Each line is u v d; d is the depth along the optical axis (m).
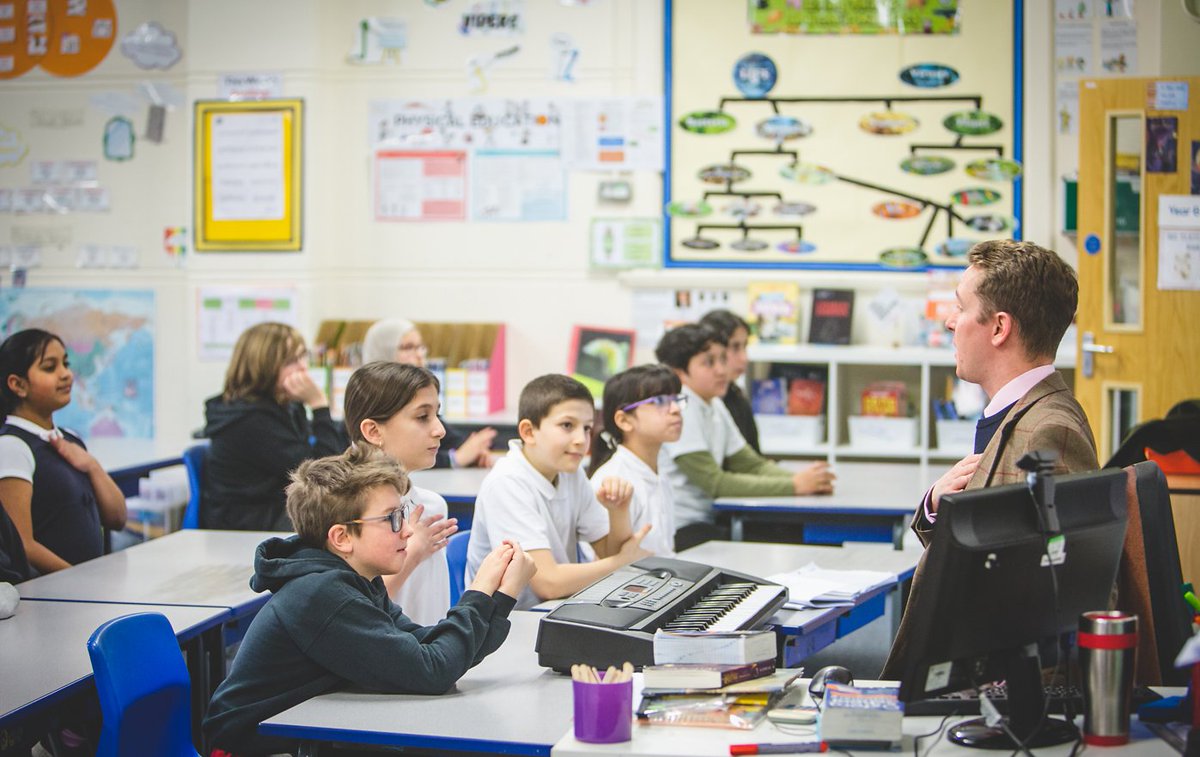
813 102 6.07
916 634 1.78
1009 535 1.79
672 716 2.03
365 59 6.34
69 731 2.93
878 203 6.05
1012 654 1.88
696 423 4.55
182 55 6.47
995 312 2.20
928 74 5.97
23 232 6.65
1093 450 2.12
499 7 6.24
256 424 4.45
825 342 5.99
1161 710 1.98
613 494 3.22
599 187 6.23
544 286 6.30
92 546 3.94
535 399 3.16
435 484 4.73
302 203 6.25
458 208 6.34
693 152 6.16
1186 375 5.34
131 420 6.59
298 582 2.30
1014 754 1.84
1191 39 5.74
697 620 2.40
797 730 1.98
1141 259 5.37
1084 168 5.43
